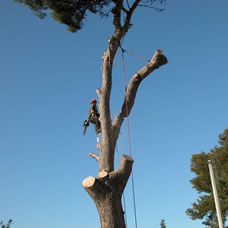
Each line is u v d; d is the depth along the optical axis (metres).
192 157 23.39
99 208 5.98
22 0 8.85
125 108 7.54
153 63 7.50
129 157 6.39
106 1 8.48
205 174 21.47
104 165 6.65
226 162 20.59
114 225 5.78
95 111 8.27
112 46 7.50
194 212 21.91
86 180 6.02
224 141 23.25
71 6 8.56
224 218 20.86
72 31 9.41
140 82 7.68
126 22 7.78
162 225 35.91
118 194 6.11
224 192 19.89
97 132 8.14
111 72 7.53
